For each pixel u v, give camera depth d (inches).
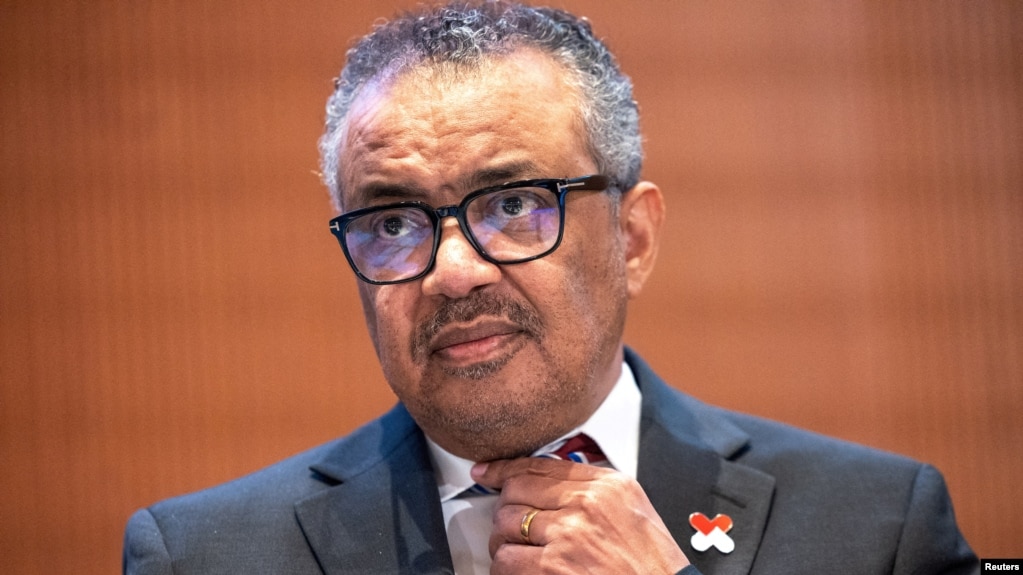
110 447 377.1
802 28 388.8
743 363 379.9
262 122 386.6
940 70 388.5
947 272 383.9
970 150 386.6
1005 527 376.8
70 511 375.9
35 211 383.6
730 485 213.3
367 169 193.0
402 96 192.7
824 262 383.2
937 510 214.4
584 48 208.8
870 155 386.0
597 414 213.6
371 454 223.6
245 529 211.2
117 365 379.9
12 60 385.1
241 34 388.5
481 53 193.0
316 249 384.5
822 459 222.2
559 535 188.4
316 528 208.5
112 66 386.6
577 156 195.6
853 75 387.5
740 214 384.2
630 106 217.3
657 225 223.5
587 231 194.2
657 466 213.3
